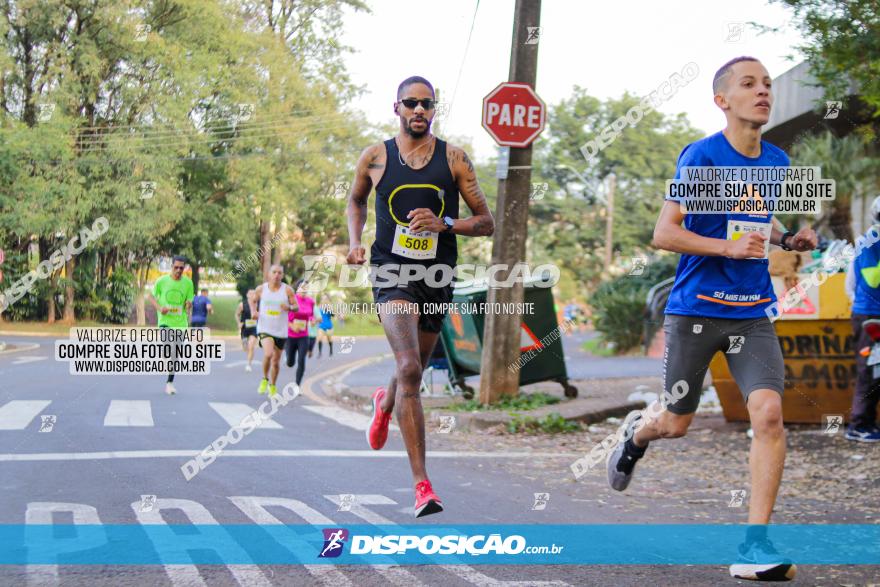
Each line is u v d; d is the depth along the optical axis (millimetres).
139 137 27406
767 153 4180
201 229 29594
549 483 6352
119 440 7844
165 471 6340
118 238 27219
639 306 23844
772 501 3787
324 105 29391
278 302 12555
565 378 11312
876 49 7426
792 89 10094
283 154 29562
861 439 7738
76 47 27016
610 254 34312
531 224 38656
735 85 4078
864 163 10148
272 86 28641
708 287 4047
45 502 5266
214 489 5727
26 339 25766
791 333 8516
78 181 26375
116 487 5742
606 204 36938
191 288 12406
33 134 25578
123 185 27062
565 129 38562
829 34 7465
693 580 3879
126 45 27484
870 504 5574
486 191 32344
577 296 35750
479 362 11703
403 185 4660
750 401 3924
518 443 8578
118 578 3768
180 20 27938
